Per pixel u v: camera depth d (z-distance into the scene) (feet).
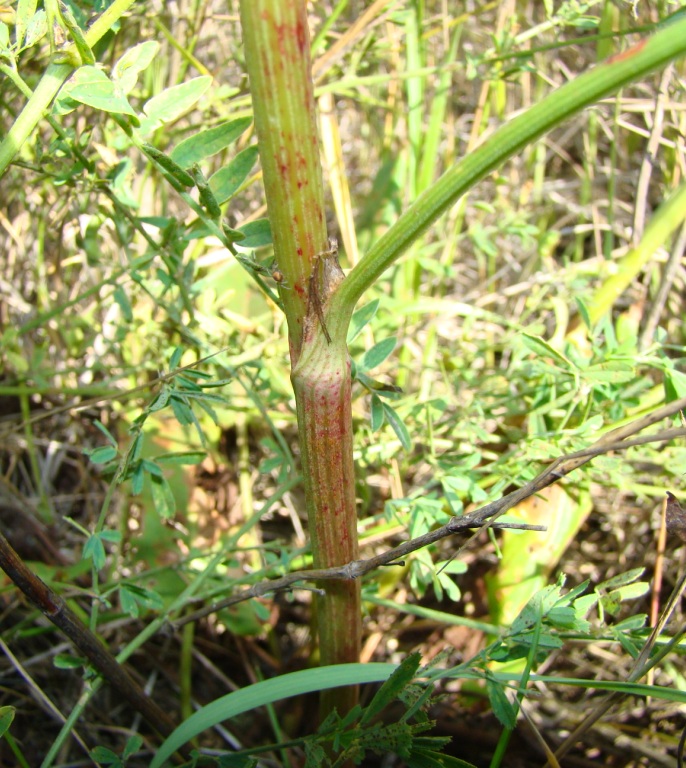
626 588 0.48
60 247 0.87
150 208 0.88
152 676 0.79
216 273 0.80
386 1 0.73
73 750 0.74
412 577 0.59
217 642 0.83
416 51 0.86
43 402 1.01
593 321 0.78
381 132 1.12
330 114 0.84
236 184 0.44
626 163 1.05
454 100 1.15
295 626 0.86
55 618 0.45
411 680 0.44
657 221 0.77
